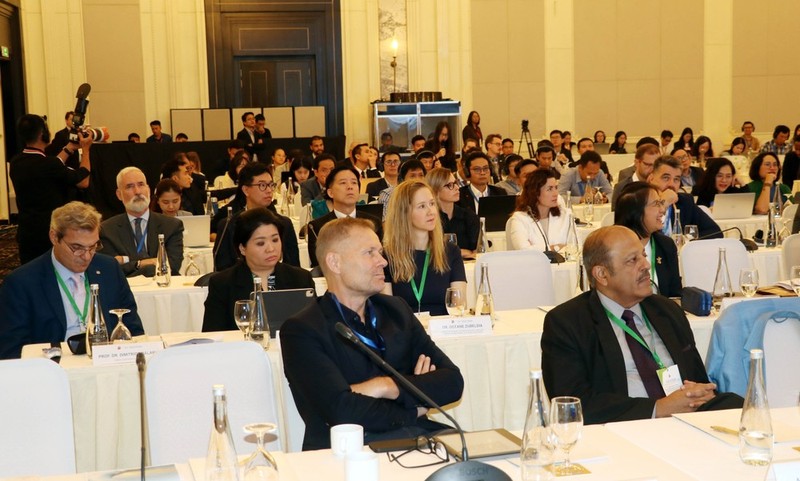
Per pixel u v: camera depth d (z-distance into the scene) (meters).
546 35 15.78
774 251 6.06
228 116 14.16
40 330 3.97
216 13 14.77
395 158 8.65
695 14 16.11
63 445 2.76
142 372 2.37
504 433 2.52
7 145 13.84
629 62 16.03
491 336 3.91
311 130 14.38
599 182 9.99
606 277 3.20
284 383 3.24
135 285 5.45
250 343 3.03
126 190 5.91
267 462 2.07
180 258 6.06
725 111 16.23
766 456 2.16
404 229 4.42
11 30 13.70
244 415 2.96
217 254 5.51
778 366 3.15
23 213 7.18
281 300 3.80
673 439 2.45
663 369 3.17
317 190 8.70
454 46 15.39
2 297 3.95
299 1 14.90
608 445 2.40
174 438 2.89
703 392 2.91
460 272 4.55
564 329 3.20
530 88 15.80
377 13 15.07
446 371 2.98
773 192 8.38
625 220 4.48
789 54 16.17
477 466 2.02
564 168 12.00
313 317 2.88
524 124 14.90
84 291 4.07
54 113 14.29
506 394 3.94
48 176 7.12
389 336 2.99
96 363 3.57
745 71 16.20
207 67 14.81
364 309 3.01
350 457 1.96
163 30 14.62
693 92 16.20
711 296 4.13
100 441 3.55
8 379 2.74
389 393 2.80
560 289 5.53
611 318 3.24
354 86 15.06
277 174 11.92
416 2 15.12
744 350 3.10
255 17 14.90
